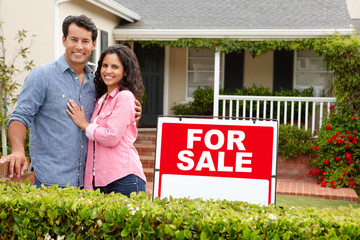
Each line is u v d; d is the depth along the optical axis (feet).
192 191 10.85
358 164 29.99
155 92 41.57
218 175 10.82
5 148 23.04
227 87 41.14
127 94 11.46
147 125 39.99
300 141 31.91
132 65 11.86
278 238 9.02
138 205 9.87
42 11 28.66
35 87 11.34
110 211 9.55
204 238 8.98
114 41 37.40
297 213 9.94
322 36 33.53
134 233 9.34
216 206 10.02
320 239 9.09
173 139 10.99
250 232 9.15
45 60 28.71
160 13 39.99
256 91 39.04
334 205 25.38
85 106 12.05
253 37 34.55
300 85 40.65
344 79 30.94
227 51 34.45
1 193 10.44
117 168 11.49
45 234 9.68
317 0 40.98
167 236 9.29
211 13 39.50
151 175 31.07
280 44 34.09
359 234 9.14
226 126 10.89
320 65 40.29
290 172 32.37
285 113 33.30
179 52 42.06
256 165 10.77
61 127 11.57
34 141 11.89
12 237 9.82
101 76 11.91
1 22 26.96
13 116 11.18
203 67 42.22
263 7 40.32
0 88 23.89
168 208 9.62
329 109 32.35
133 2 42.29
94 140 11.35
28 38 28.96
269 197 10.69
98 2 31.81
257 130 10.81
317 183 30.86
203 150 10.91
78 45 11.57
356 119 30.66
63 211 9.69
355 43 30.14
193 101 40.88
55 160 11.55
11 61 29.14
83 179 11.91
